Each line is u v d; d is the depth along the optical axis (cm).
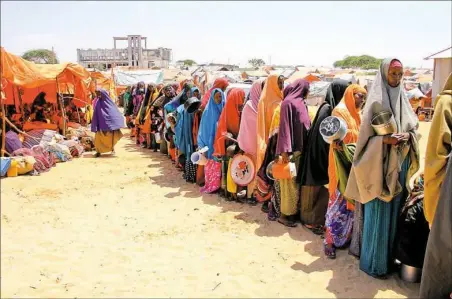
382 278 400
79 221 584
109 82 2392
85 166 958
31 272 431
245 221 570
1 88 891
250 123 596
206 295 384
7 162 838
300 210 541
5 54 893
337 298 372
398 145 369
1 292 387
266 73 4075
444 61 1834
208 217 590
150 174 867
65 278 419
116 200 682
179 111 776
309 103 2942
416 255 384
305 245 487
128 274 427
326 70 4831
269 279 411
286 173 496
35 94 1370
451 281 330
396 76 369
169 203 660
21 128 1138
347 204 449
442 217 322
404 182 388
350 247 449
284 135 493
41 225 568
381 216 388
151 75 2791
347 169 430
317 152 489
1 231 543
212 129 679
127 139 1434
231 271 430
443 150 327
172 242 505
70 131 1235
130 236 527
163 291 392
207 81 2241
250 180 626
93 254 476
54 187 767
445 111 328
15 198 693
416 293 374
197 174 758
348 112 433
